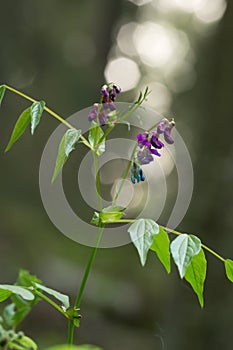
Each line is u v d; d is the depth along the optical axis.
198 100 10.59
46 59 16.80
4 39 15.65
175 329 8.54
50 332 11.16
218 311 8.25
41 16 16.70
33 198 17.56
